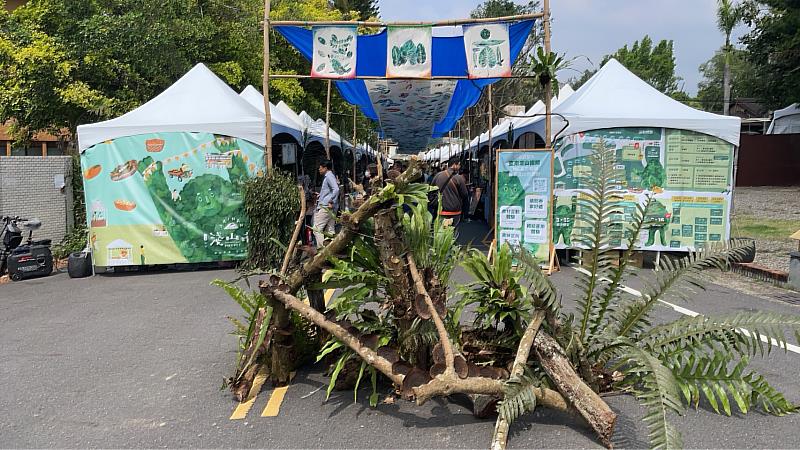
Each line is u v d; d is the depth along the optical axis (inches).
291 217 398.9
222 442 153.4
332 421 164.2
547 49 372.2
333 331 167.9
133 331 259.9
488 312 178.1
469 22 383.6
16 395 188.2
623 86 415.8
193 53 669.9
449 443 149.6
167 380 199.0
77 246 478.3
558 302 169.3
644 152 386.0
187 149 401.4
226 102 424.5
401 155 1699.1
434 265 177.6
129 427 163.6
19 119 592.1
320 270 180.9
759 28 965.2
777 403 161.0
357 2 1576.0
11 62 543.8
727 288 331.0
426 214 177.0
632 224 199.6
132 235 402.3
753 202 812.0
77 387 194.2
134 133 398.3
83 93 533.0
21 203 465.7
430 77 392.8
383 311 189.5
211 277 385.4
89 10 579.5
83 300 326.6
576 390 148.8
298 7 936.3
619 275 188.2
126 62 577.0
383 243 163.8
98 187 400.2
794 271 327.0
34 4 580.4
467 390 146.3
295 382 193.0
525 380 150.7
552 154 372.2
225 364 214.1
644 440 147.3
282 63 867.4
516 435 152.2
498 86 855.7
